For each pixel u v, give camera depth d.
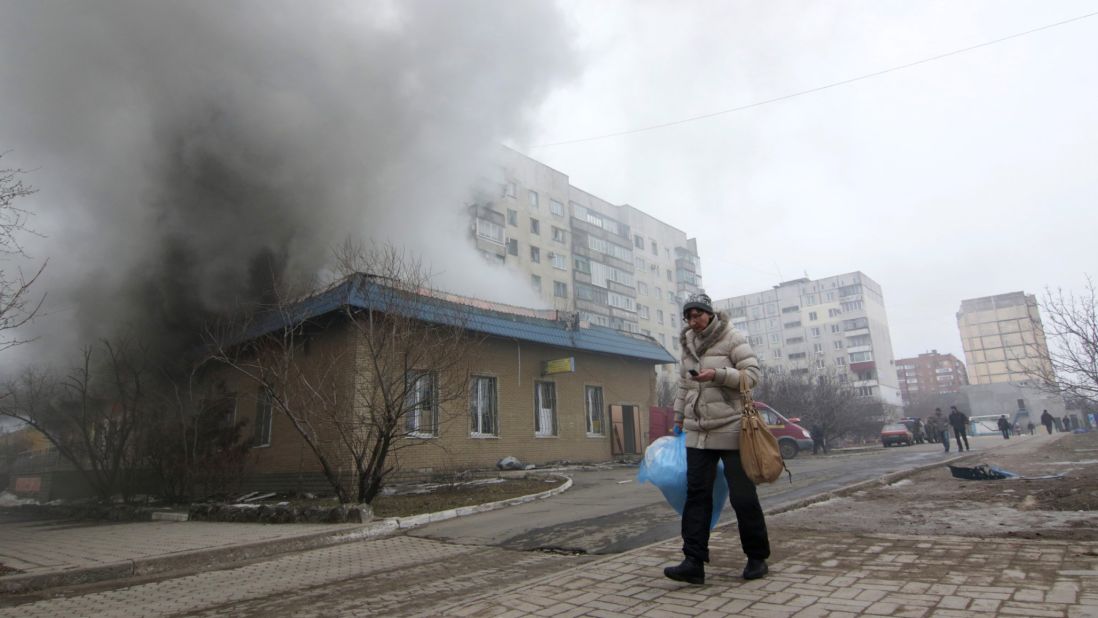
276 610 4.11
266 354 12.15
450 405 14.50
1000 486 7.28
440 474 13.62
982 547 3.76
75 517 12.79
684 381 3.86
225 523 9.20
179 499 12.33
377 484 9.21
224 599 4.59
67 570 5.53
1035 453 13.73
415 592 4.30
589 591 3.43
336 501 10.67
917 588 2.95
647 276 59.31
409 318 9.90
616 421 19.84
